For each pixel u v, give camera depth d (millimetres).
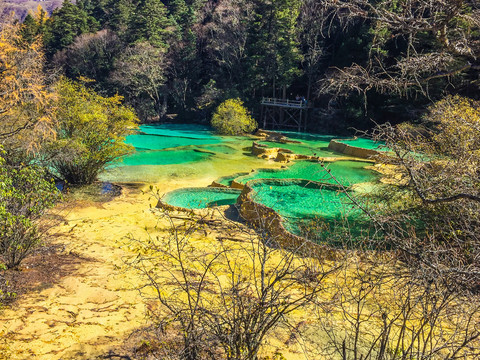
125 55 55781
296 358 5301
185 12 66125
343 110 43031
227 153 28953
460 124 7375
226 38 53375
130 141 34656
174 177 21391
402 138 5246
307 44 47312
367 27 41469
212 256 9477
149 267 8891
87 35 60031
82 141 18406
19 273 8344
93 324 6578
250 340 4102
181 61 60062
